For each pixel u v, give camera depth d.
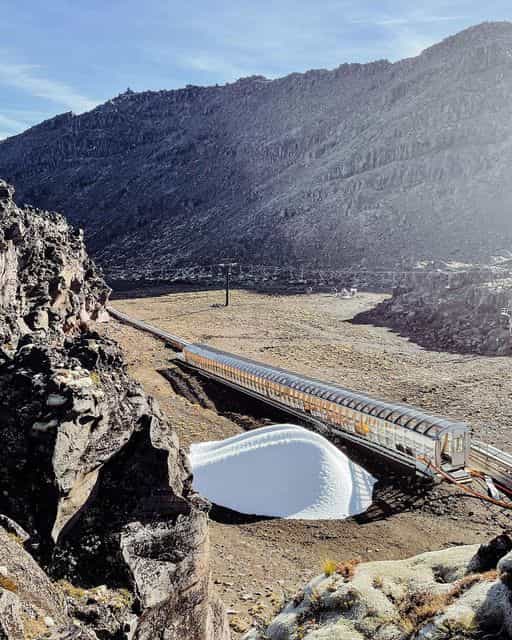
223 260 194.38
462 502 27.77
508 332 63.19
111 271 198.00
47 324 44.12
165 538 14.87
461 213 173.00
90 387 15.58
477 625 12.33
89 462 15.09
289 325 84.75
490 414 41.41
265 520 26.61
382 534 25.27
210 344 70.12
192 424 38.66
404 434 31.73
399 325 82.00
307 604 15.35
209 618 15.41
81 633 11.48
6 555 12.73
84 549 14.39
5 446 15.02
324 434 38.00
